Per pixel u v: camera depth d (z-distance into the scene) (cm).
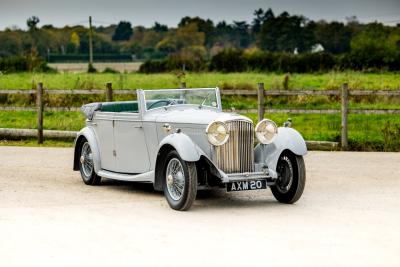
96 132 1198
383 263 705
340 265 698
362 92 1720
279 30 12106
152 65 4791
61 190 1145
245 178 979
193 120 1014
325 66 4150
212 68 4441
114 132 1150
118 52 13825
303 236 817
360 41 5394
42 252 750
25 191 1130
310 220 909
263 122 1006
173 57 4788
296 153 993
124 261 714
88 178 1199
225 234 830
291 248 762
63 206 1005
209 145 988
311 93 1758
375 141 1731
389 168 1383
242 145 995
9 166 1420
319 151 1669
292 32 12025
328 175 1298
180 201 964
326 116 2238
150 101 1107
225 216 935
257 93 1812
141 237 816
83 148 1221
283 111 1783
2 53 10750
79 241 797
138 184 1218
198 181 1019
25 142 1888
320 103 2380
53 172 1346
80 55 11200
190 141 969
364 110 1705
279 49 12088
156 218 922
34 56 4388
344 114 1702
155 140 1068
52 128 2031
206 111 1088
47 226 872
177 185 981
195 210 980
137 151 1109
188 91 1141
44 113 2323
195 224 885
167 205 1016
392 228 859
